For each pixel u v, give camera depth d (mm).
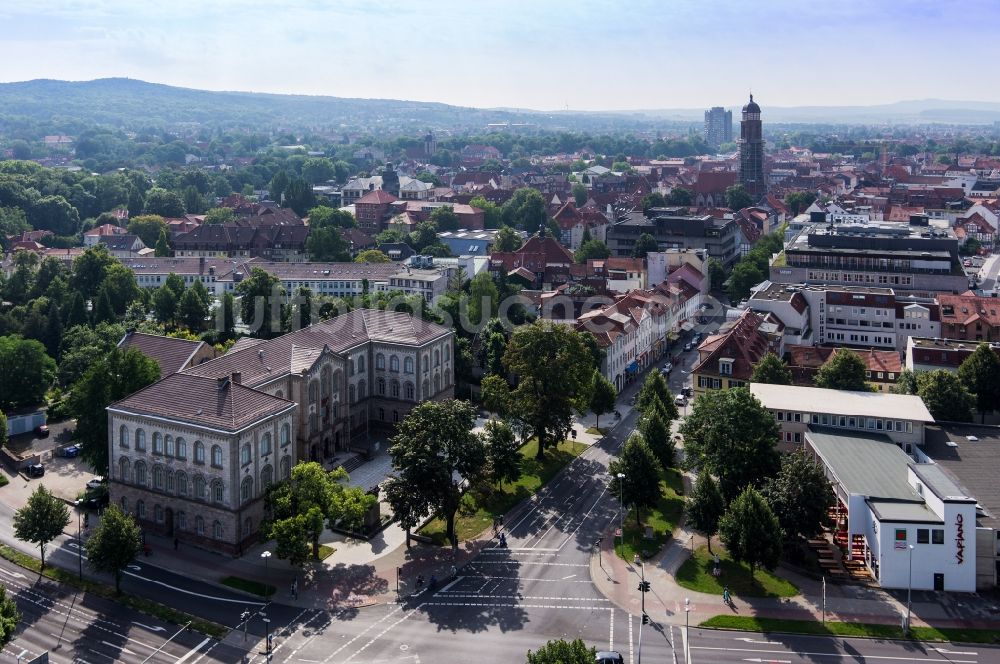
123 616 120188
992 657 110625
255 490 140750
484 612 121938
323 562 136375
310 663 109750
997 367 185375
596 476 170750
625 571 133625
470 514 150125
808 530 134625
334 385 174750
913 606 122938
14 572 131625
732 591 127375
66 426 192875
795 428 165500
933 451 155500
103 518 125875
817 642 114125
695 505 137125
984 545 127375
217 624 118625
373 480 165375
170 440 140750
